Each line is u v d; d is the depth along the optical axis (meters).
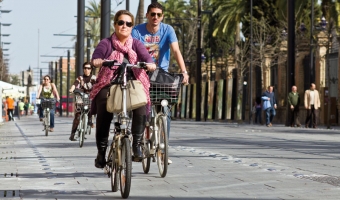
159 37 22.17
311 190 17.50
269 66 102.81
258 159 26.73
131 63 18.52
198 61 114.94
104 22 59.88
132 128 18.55
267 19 121.25
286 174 21.30
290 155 28.73
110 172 18.58
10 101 111.38
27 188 18.48
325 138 43.12
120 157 16.91
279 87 96.75
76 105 36.94
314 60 87.44
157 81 20.05
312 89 69.81
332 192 17.11
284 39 98.44
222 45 156.75
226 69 128.50
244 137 44.28
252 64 103.50
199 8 116.62
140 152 18.50
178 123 87.12
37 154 30.42
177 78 20.23
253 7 120.88
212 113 106.94
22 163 25.91
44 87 49.00
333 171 22.17
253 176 20.80
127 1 85.44
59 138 44.50
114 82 17.66
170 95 20.25
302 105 88.44
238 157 27.70
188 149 32.34
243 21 126.25
